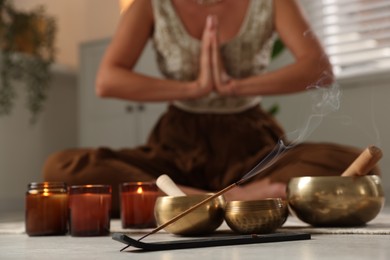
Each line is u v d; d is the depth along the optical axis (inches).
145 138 157.6
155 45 97.3
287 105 149.7
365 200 50.4
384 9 140.7
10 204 160.6
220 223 48.2
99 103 165.3
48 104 174.4
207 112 93.4
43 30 160.2
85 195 54.0
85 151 88.9
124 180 84.9
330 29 148.5
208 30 88.0
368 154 49.4
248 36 93.6
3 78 152.0
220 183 88.8
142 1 95.5
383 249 36.5
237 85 87.7
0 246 46.8
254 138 90.7
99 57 165.5
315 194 51.1
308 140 146.5
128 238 38.8
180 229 47.2
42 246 45.7
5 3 153.7
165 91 88.9
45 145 173.2
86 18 186.2
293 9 93.4
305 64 88.4
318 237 45.3
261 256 34.1
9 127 161.6
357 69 145.3
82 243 47.1
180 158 89.9
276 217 46.1
